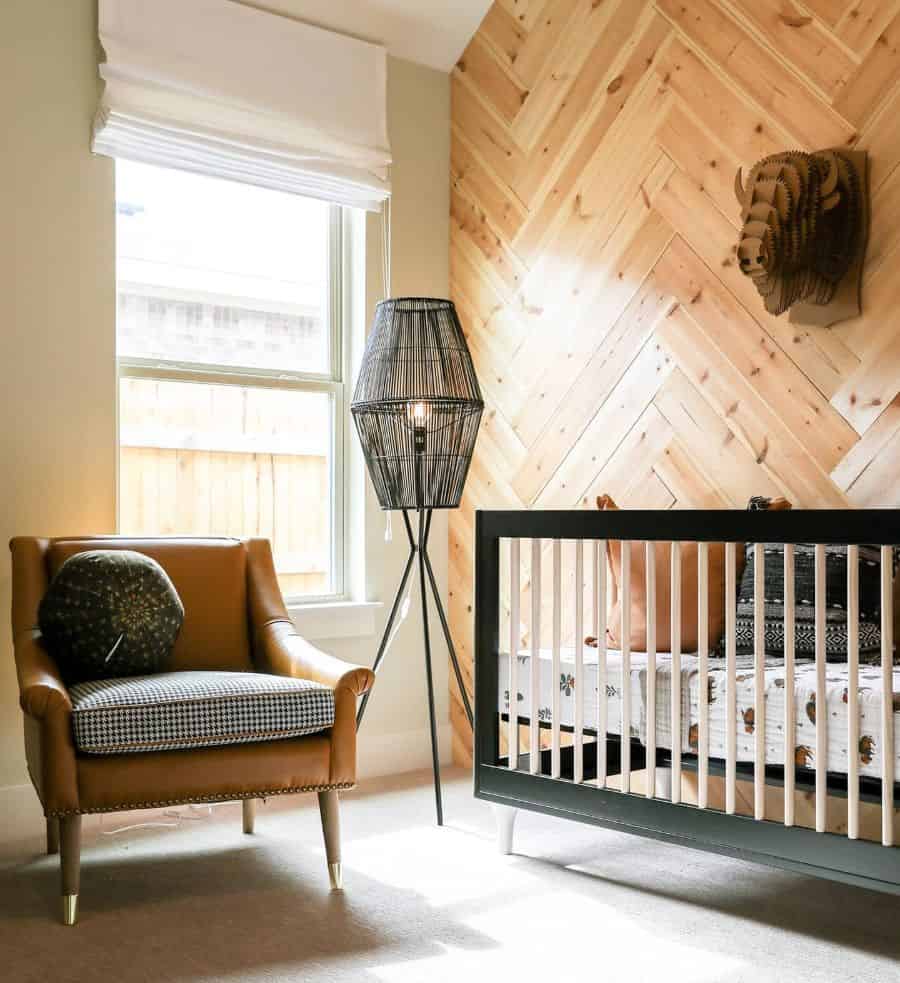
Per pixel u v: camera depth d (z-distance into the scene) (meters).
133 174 3.49
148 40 3.29
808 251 2.81
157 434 3.51
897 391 2.77
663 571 2.95
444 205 4.09
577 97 3.62
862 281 2.84
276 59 3.56
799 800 2.89
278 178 3.61
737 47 3.14
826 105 2.92
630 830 2.49
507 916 2.37
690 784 3.19
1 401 3.10
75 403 3.22
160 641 2.72
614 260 3.48
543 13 3.74
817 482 2.94
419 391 3.27
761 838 2.25
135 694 2.38
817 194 2.81
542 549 3.70
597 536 2.57
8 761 3.07
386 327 3.31
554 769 2.69
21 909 2.42
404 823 3.16
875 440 2.81
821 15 2.94
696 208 3.24
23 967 2.09
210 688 2.46
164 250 3.54
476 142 3.99
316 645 3.72
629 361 3.43
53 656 2.65
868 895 2.52
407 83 3.98
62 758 2.30
